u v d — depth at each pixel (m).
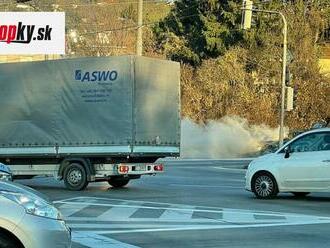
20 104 34.56
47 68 34.09
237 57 89.44
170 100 35.06
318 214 23.97
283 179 28.94
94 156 33.22
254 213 24.19
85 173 33.31
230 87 88.25
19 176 35.44
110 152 32.84
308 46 88.75
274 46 88.38
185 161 70.12
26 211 11.77
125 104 32.66
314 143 28.64
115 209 25.36
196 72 92.19
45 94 34.09
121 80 32.75
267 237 18.81
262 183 29.45
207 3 96.25
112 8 109.88
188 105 88.75
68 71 33.66
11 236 11.65
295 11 90.44
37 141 34.19
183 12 101.12
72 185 33.56
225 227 20.77
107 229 20.31
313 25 92.06
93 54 105.62
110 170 33.38
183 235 19.14
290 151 29.08
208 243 17.75
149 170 34.06
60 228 12.15
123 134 32.66
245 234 19.34
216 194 31.64
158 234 19.34
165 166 59.50
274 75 87.62
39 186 36.09
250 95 87.50
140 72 33.12
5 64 34.88
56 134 33.81
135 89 32.84
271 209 25.44
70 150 33.53
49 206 12.27
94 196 30.55
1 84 35.06
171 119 35.09
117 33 107.94
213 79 88.81
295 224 21.45
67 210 25.03
